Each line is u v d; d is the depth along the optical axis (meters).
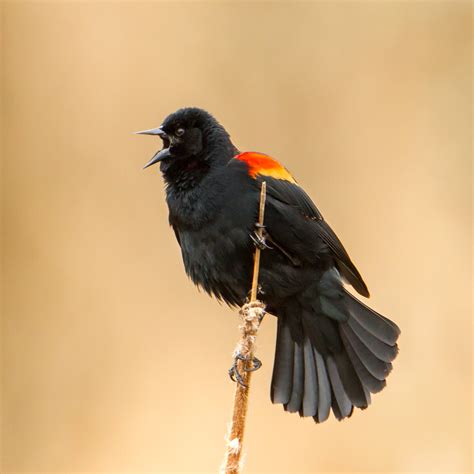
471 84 14.77
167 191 8.52
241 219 8.05
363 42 14.74
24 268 13.61
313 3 14.73
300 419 12.58
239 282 8.27
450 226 14.16
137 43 14.44
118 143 14.21
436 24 14.96
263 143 14.17
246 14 14.61
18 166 14.05
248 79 14.38
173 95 14.29
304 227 8.13
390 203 14.22
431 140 14.62
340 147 14.34
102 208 13.96
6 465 12.61
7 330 13.29
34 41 14.38
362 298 13.63
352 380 8.39
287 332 8.61
